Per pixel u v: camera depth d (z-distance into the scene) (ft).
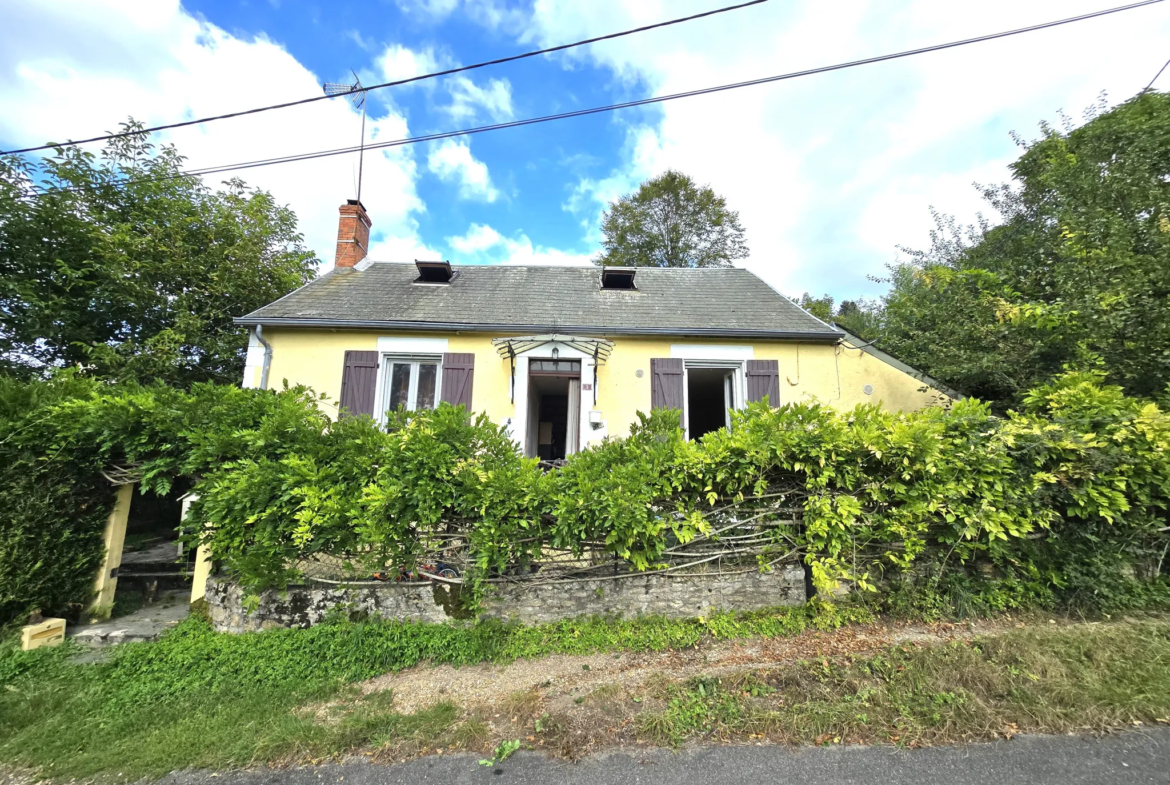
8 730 10.27
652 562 14.11
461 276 34.12
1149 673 10.07
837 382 26.43
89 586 16.83
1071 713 9.11
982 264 31.40
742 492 14.38
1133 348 15.53
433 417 13.92
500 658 13.01
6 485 14.92
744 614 14.10
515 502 13.15
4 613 14.79
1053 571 13.87
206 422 15.05
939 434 14.05
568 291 32.14
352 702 11.21
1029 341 18.67
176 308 35.24
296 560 13.89
